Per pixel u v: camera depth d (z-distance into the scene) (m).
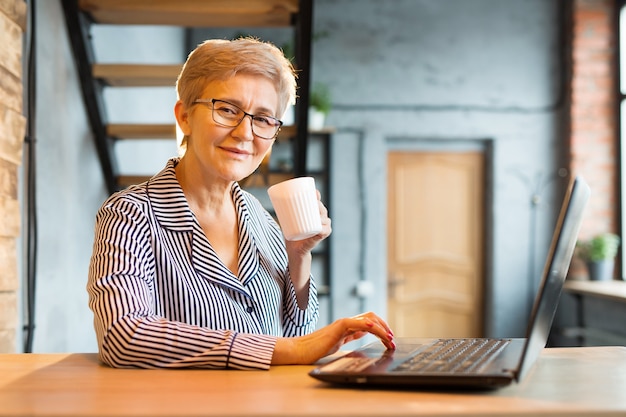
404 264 6.56
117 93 4.00
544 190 6.49
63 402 0.86
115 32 3.92
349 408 0.82
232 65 1.33
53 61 2.89
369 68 6.46
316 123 6.21
